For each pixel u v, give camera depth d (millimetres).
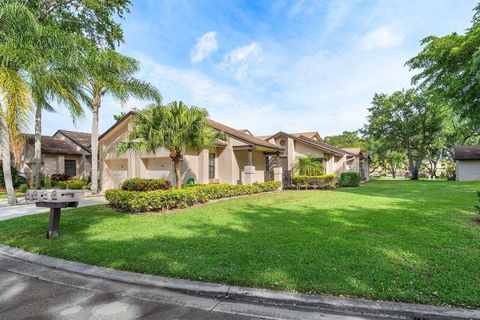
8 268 4586
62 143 23641
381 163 52344
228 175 15852
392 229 6242
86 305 3303
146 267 4168
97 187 15820
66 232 6387
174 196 9453
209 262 4293
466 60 11773
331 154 22406
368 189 17469
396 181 28500
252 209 9422
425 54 13656
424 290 3279
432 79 14148
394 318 2910
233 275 3793
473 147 28391
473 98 12047
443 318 2846
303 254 4582
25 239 5914
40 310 3189
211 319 2961
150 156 15055
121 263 4367
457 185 19188
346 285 3441
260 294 3332
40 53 10141
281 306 3199
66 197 5965
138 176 15328
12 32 9547
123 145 10945
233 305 3256
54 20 13203
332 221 7254
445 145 32219
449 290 3268
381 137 34375
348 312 3029
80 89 13898
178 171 10984
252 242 5336
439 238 5434
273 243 5250
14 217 8508
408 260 4262
